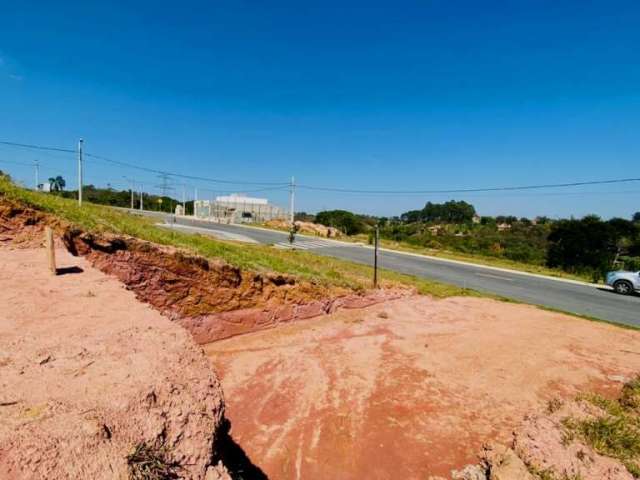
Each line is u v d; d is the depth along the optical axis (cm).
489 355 1034
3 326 407
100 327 420
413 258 3180
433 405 766
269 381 847
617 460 564
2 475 197
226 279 1133
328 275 1570
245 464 575
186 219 5512
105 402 271
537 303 1795
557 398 796
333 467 580
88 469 218
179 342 398
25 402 259
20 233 867
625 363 1011
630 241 3306
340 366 938
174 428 282
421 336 1184
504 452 583
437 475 569
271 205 7069
